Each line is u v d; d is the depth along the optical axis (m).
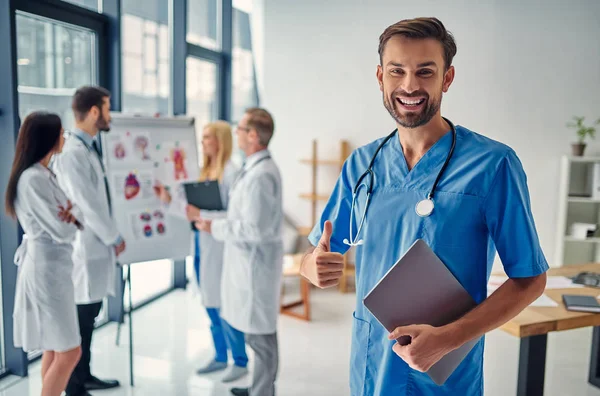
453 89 4.57
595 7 4.31
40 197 2.04
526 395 2.15
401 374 1.13
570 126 4.45
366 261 1.19
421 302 1.02
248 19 5.30
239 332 2.81
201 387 2.75
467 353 1.08
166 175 2.87
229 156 3.07
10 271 2.69
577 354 3.40
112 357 3.13
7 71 2.54
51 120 2.11
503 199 1.05
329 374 2.97
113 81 3.42
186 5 4.18
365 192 1.22
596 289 2.41
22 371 2.78
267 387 2.42
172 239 2.85
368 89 4.79
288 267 3.91
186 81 4.30
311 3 4.86
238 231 2.38
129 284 2.70
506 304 1.02
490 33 4.44
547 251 4.60
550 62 4.42
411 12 4.60
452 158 1.11
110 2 3.34
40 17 2.80
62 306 2.14
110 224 2.49
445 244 1.07
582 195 4.51
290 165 5.07
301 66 4.95
